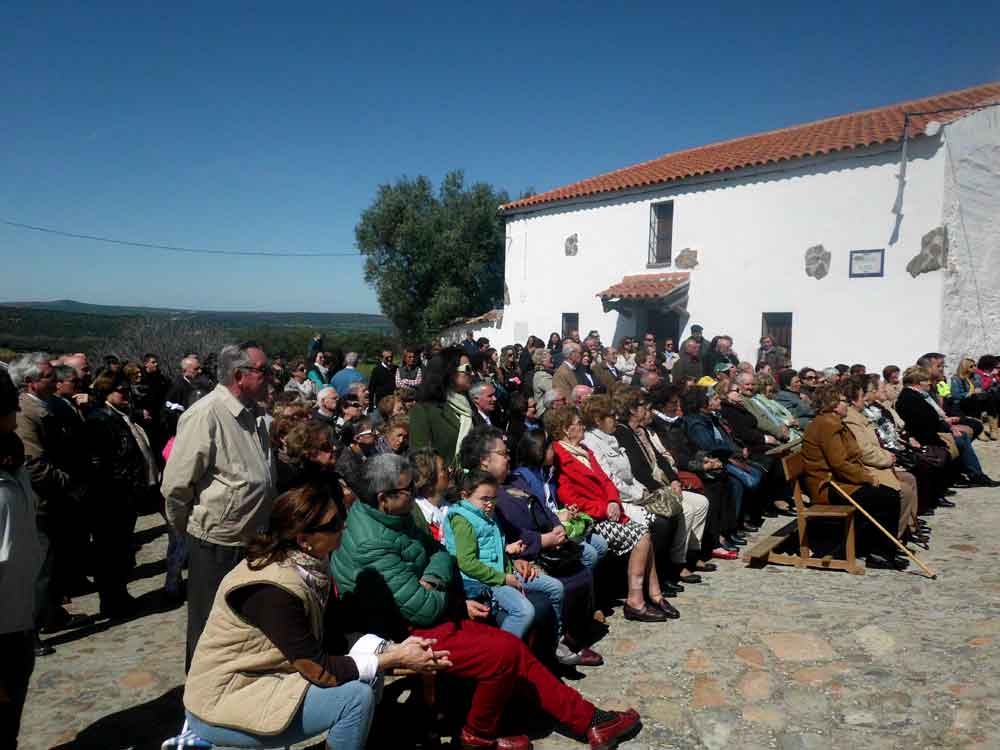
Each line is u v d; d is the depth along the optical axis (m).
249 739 2.54
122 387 5.39
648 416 5.85
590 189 16.70
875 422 7.44
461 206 27.39
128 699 3.78
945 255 11.33
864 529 5.70
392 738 3.37
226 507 3.30
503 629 3.67
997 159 12.27
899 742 3.16
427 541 3.57
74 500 4.57
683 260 14.69
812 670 3.80
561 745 3.30
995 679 3.57
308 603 2.57
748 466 6.61
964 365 11.23
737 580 5.36
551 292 17.86
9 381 2.70
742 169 13.61
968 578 5.16
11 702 2.69
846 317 12.38
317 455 4.05
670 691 3.68
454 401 5.40
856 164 12.20
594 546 4.51
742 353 13.80
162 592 5.43
